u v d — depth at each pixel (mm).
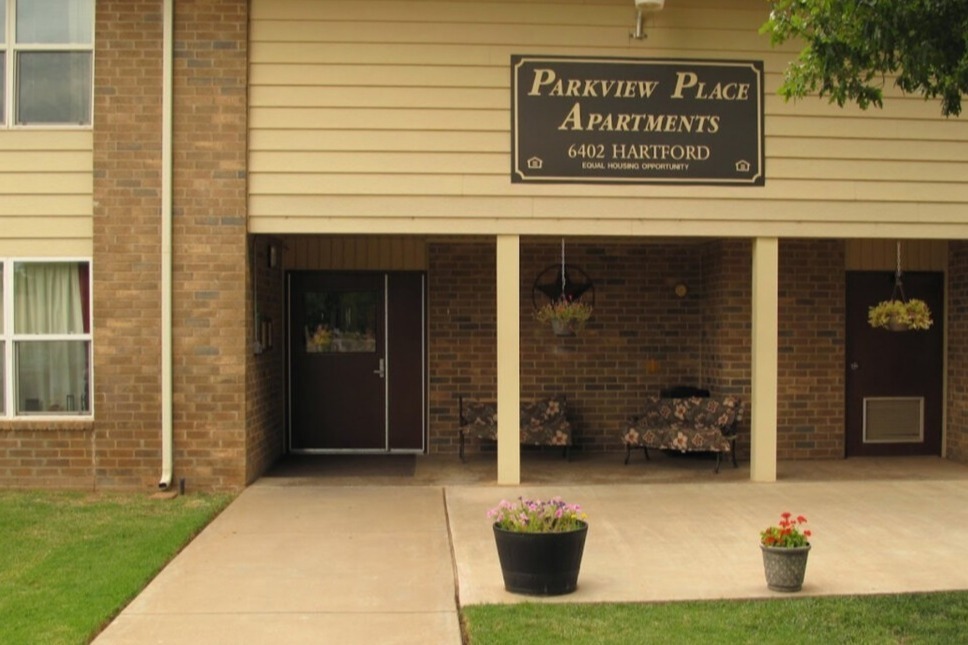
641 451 12781
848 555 7637
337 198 10156
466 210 10227
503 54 10258
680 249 12906
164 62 10016
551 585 6582
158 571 7277
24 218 10125
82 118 10219
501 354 10352
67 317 10234
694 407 11766
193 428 10070
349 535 8367
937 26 6301
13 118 10148
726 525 8633
